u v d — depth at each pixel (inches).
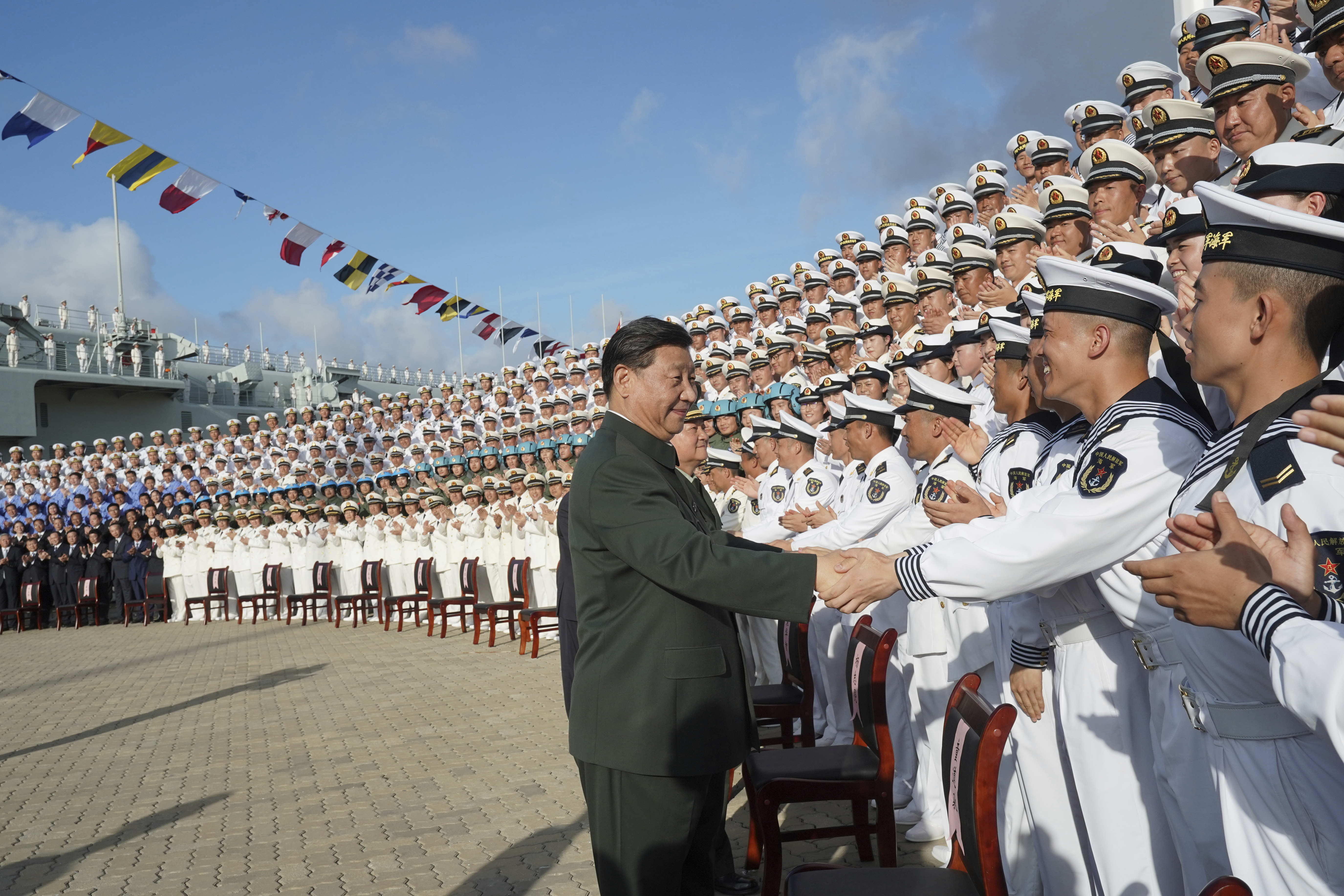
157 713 348.5
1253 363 69.2
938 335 235.3
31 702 390.3
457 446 643.5
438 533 572.1
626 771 97.9
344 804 219.9
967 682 103.6
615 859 99.1
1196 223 118.6
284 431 844.0
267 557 682.8
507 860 178.1
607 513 100.2
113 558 737.6
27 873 186.4
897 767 200.4
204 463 817.5
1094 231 203.6
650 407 105.9
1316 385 66.2
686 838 99.5
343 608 650.8
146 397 1213.7
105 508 768.3
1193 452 90.5
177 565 721.0
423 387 912.9
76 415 1147.3
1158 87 263.3
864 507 193.0
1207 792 96.1
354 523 638.5
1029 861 137.6
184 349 1273.4
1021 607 122.5
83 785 252.4
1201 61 185.2
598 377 573.6
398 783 234.4
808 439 269.4
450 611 566.6
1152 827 107.5
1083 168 275.0
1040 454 131.6
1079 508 91.2
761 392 415.2
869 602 97.3
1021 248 242.4
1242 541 59.0
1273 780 68.5
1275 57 173.6
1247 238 68.3
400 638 519.2
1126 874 107.4
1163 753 99.8
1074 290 102.1
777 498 289.1
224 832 204.8
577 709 102.8
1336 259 65.7
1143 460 90.0
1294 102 176.4
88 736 315.9
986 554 92.1
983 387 225.3
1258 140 175.0
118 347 1207.6
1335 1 154.9
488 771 240.8
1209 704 73.9
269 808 220.5
